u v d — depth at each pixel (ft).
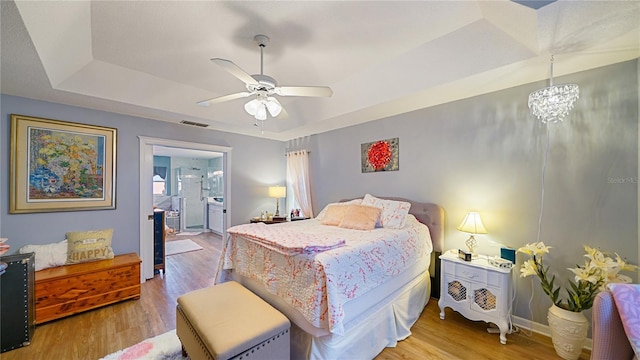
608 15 4.79
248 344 4.62
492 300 7.17
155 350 6.47
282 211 16.47
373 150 11.72
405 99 9.04
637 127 6.09
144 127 11.26
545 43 5.67
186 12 5.74
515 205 7.88
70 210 9.43
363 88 9.43
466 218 8.17
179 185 24.36
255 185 15.35
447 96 8.73
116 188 10.48
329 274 5.24
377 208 9.55
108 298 8.79
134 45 7.09
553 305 6.61
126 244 10.73
